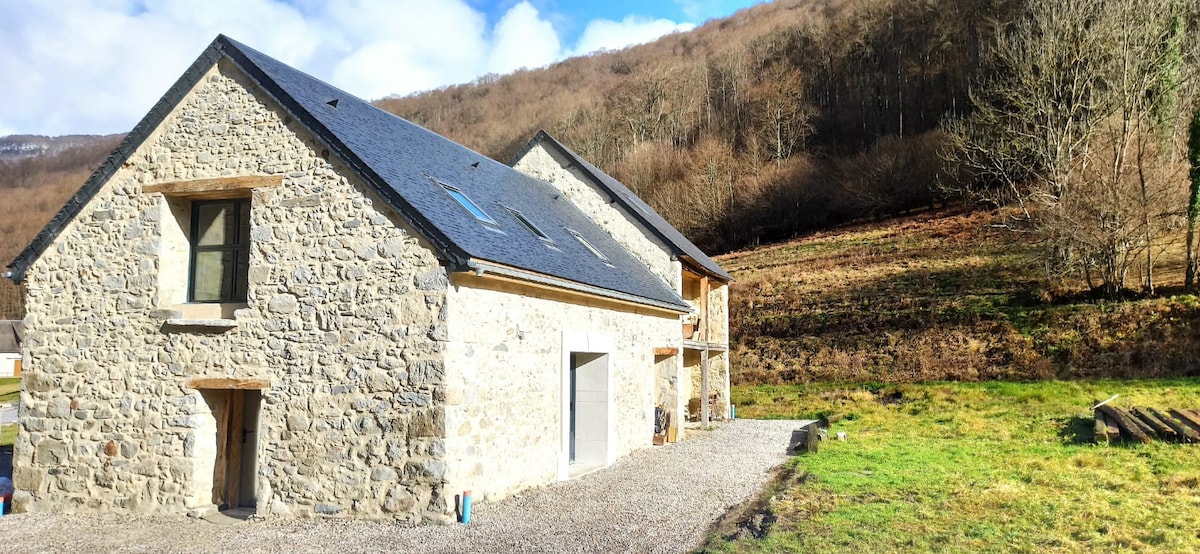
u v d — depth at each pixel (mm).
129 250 10047
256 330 9281
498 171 15055
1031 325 23828
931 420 17359
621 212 17750
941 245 34500
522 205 13352
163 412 9570
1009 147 33688
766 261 40094
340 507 8688
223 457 9852
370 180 8852
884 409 19516
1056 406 17344
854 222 46656
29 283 10461
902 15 57406
